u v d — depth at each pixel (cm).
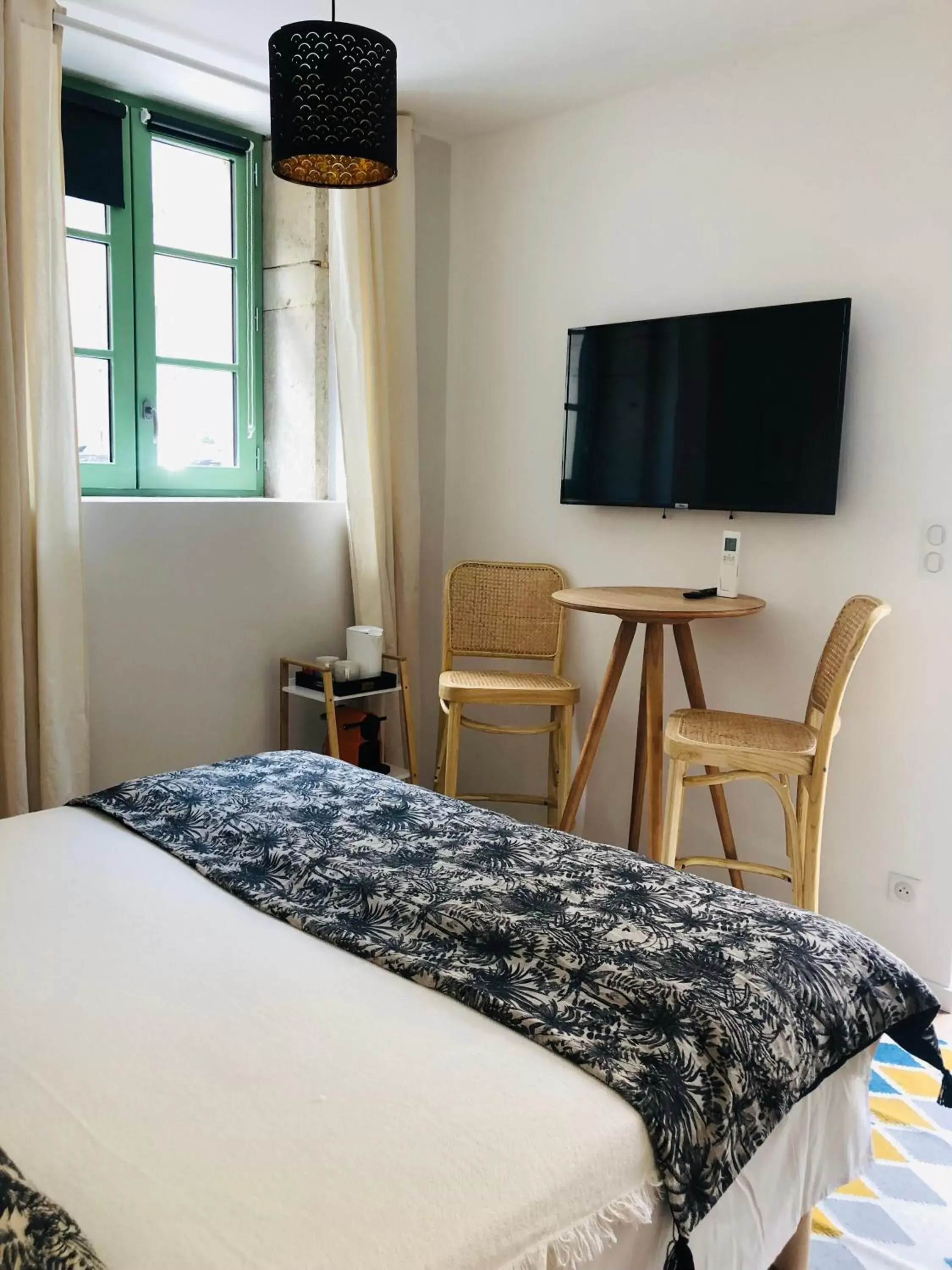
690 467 308
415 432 363
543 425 357
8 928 152
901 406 269
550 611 355
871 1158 165
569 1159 107
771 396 287
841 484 282
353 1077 118
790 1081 132
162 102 329
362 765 350
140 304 331
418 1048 124
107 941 150
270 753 246
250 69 307
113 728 308
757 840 308
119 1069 118
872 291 272
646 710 303
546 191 347
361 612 362
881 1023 149
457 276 379
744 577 306
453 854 180
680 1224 113
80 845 188
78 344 320
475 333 375
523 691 318
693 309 312
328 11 268
